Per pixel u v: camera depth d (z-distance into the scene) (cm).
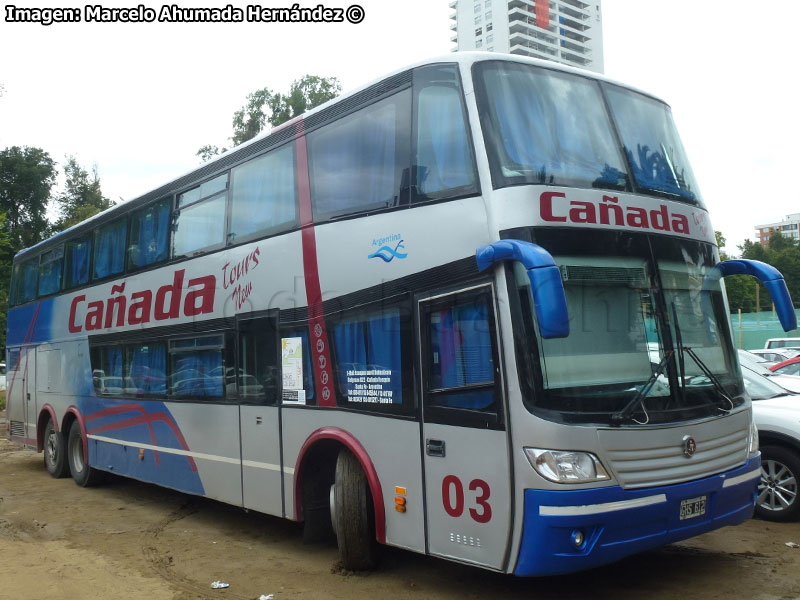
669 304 553
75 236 1239
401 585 605
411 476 572
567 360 496
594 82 616
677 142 648
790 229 17388
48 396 1302
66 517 945
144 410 982
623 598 551
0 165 5391
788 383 973
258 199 783
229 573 667
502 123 542
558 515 467
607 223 538
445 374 546
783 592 551
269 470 738
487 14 13450
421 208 576
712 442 538
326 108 699
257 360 764
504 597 565
